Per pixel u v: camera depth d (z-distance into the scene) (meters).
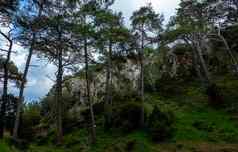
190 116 36.91
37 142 39.25
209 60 53.09
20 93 26.73
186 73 52.25
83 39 33.31
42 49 31.39
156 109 34.38
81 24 32.09
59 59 33.53
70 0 31.42
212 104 39.25
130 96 46.62
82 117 43.66
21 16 27.45
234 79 45.75
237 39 52.69
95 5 33.31
